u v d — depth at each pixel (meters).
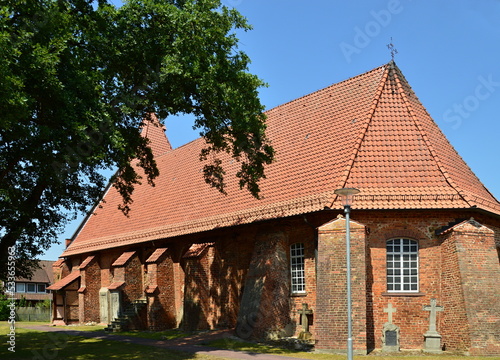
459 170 24.52
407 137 24.52
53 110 17.31
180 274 32.09
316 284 22.20
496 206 24.02
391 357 19.84
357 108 27.36
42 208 23.50
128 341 25.98
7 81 14.04
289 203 24.98
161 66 19.88
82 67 18.05
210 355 20.12
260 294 24.34
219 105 21.42
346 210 15.57
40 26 16.91
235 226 27.36
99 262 40.66
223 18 20.78
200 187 34.88
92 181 24.44
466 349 19.89
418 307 21.69
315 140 28.17
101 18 19.45
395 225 22.33
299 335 23.11
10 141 17.69
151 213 37.47
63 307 41.38
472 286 20.33
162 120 22.98
